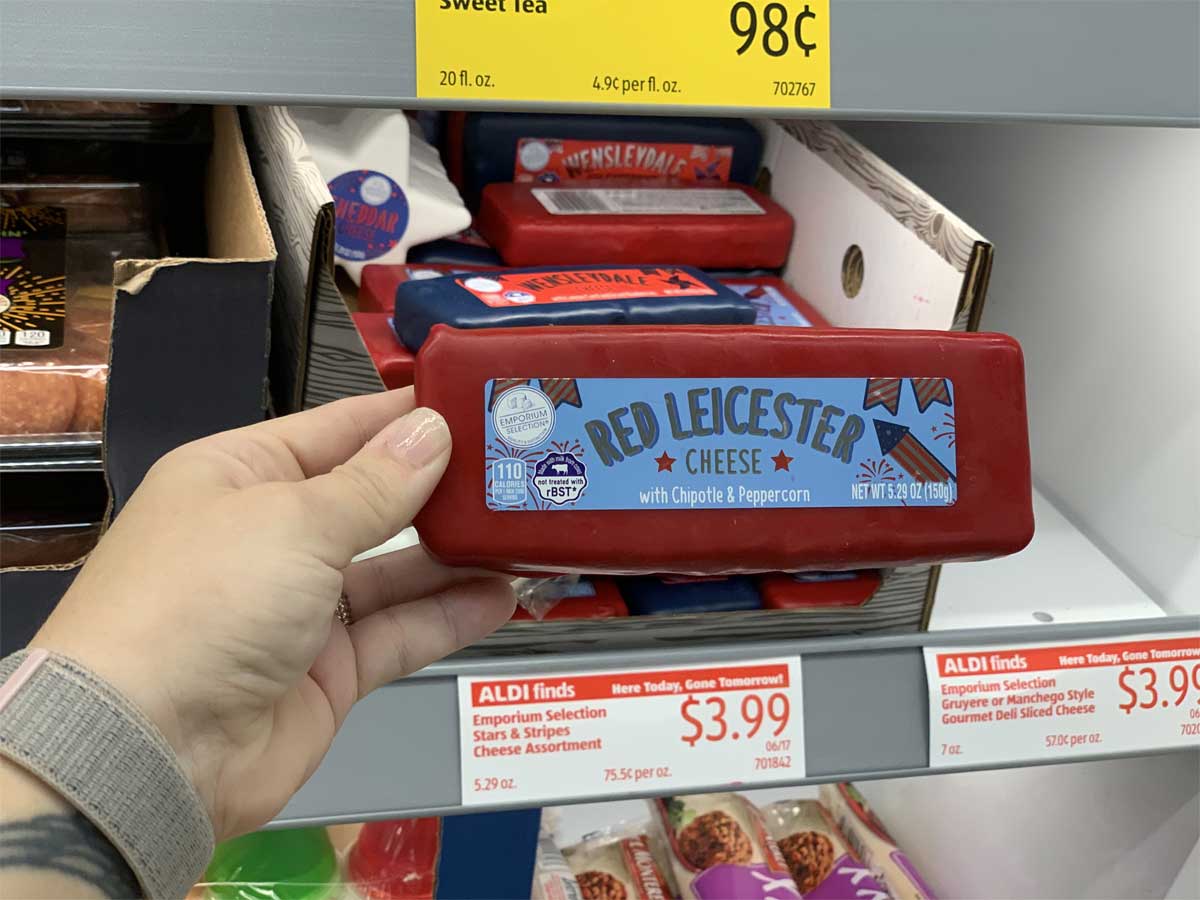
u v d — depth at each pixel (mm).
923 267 757
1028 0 607
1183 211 821
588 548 521
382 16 548
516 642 679
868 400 540
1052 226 962
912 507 542
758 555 531
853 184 867
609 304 776
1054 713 725
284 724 547
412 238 893
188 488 498
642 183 1011
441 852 857
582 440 522
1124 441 899
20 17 509
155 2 522
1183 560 846
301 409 661
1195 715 745
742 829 1135
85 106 866
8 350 711
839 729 699
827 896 1149
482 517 517
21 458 688
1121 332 896
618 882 1116
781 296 934
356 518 483
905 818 1305
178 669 448
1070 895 1026
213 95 538
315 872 852
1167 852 906
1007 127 1003
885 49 601
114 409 620
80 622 445
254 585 458
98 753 419
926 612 723
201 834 470
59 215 900
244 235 710
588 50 572
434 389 517
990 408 550
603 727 670
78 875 413
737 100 591
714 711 682
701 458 528
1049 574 847
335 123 912
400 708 652
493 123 958
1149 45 626
